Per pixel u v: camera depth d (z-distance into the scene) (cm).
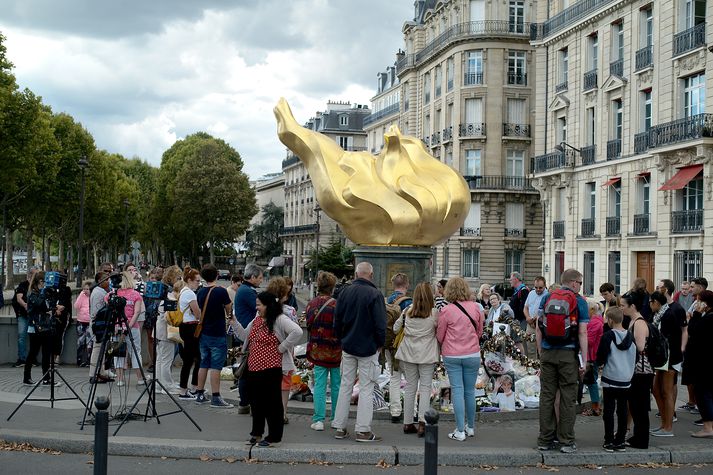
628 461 863
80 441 872
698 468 849
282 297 980
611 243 3080
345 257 4978
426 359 916
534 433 973
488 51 4756
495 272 4750
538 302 1380
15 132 3712
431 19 5428
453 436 920
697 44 2555
